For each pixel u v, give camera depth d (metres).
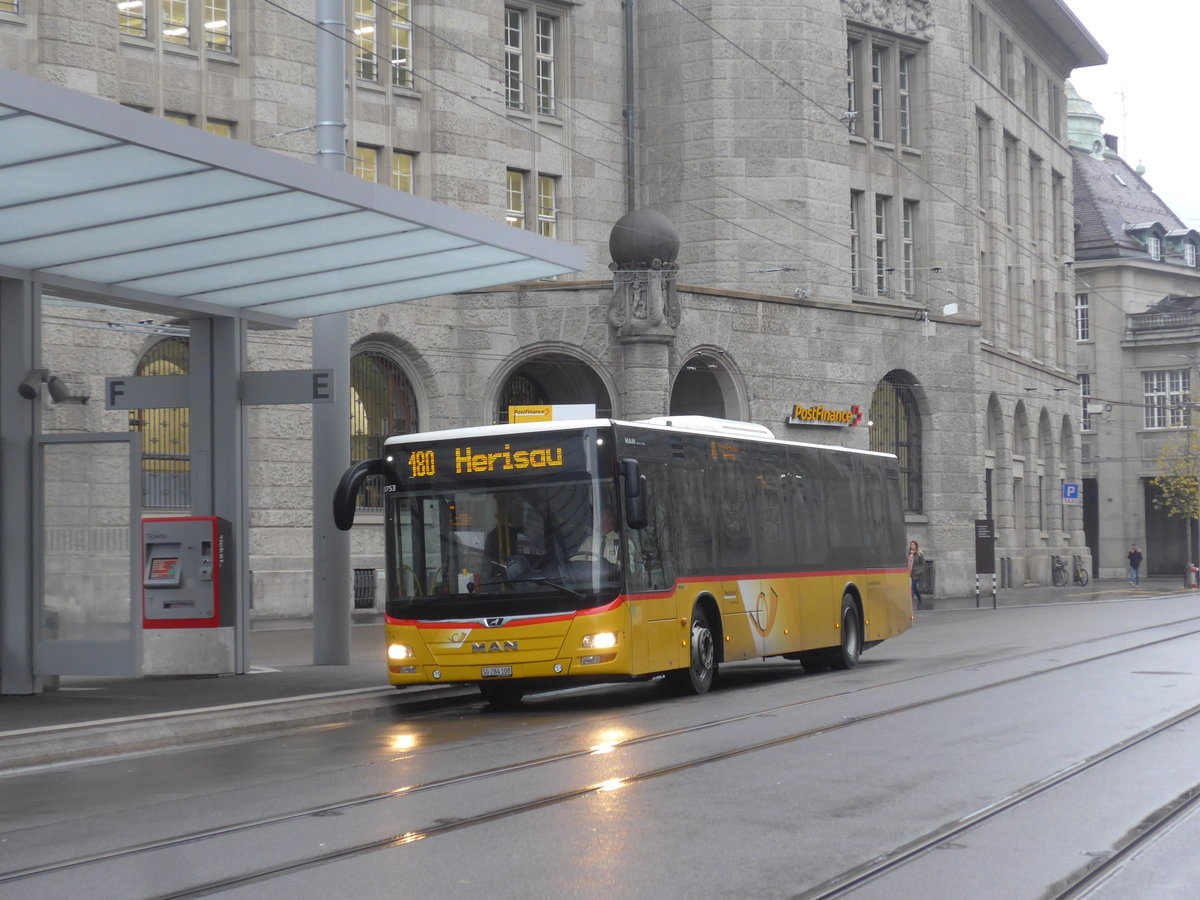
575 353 38.03
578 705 18.41
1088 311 81.69
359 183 15.81
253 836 9.36
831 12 43.75
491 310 37.62
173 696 17.33
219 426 19.97
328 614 21.47
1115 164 88.44
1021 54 59.19
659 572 18.00
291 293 19.70
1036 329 61.88
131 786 11.88
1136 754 12.38
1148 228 81.75
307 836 9.29
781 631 21.08
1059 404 62.69
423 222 16.77
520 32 40.59
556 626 16.97
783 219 42.56
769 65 42.66
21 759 13.14
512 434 17.52
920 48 47.97
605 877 7.92
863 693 18.16
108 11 30.83
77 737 13.91
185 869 8.40
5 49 29.77
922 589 46.50
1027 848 8.66
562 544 17.17
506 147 39.44
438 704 18.69
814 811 9.83
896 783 10.94
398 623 17.50
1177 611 39.66
